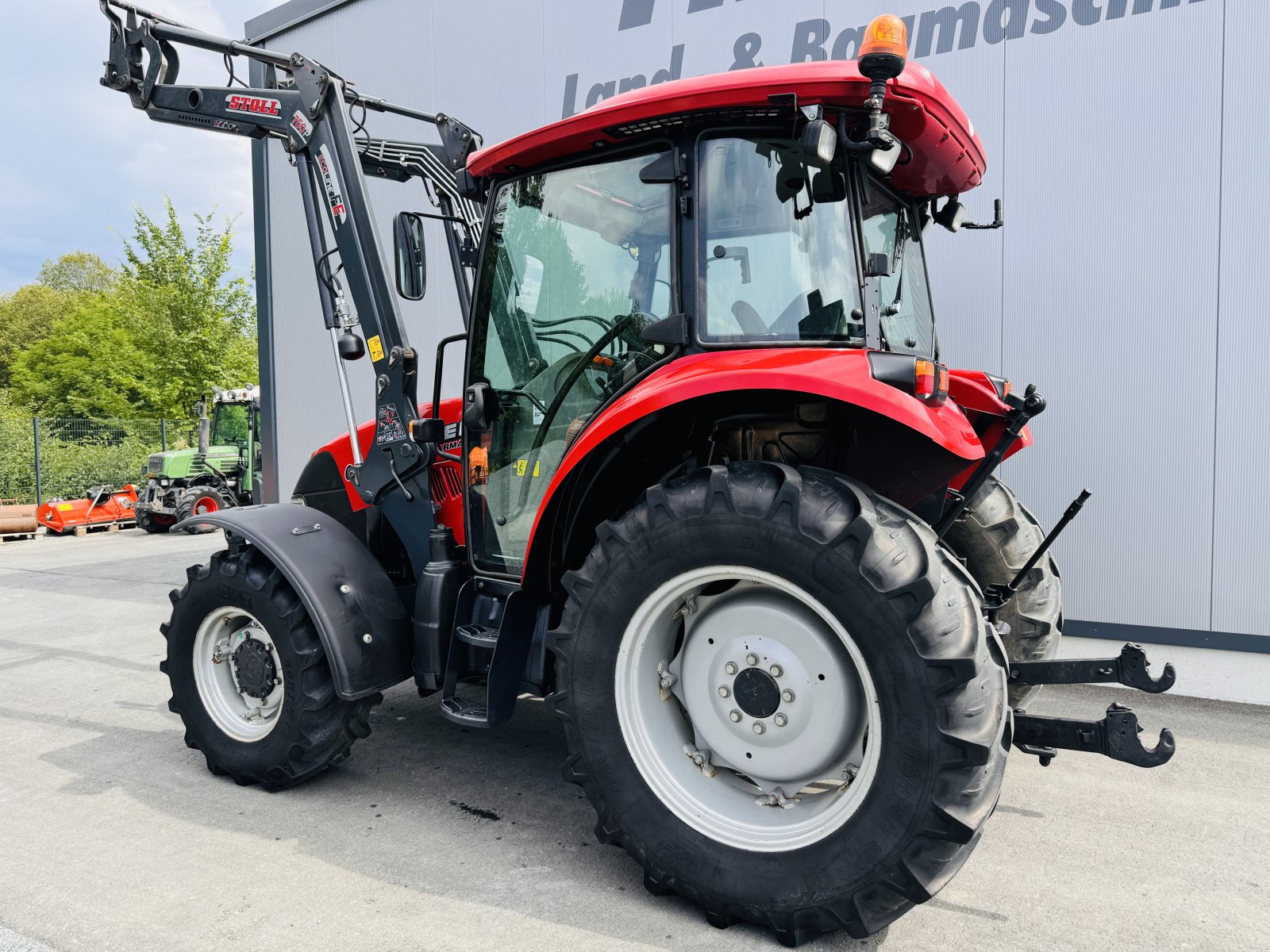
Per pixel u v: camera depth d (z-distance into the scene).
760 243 2.14
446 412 3.24
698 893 2.01
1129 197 3.91
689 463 2.29
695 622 2.16
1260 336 3.67
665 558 2.03
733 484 1.95
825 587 1.84
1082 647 4.11
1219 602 3.80
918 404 1.87
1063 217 4.06
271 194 7.36
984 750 1.71
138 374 20.59
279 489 7.50
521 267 2.60
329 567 2.75
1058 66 4.03
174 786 2.90
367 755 3.18
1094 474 4.05
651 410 2.04
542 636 2.50
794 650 1.98
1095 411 4.03
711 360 2.08
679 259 2.21
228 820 2.62
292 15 6.88
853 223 2.13
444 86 6.08
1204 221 3.76
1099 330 4.01
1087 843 2.46
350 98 3.30
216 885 2.22
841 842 1.83
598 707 2.14
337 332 3.02
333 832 2.53
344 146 2.91
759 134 2.13
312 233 3.05
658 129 2.21
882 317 2.26
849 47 4.47
